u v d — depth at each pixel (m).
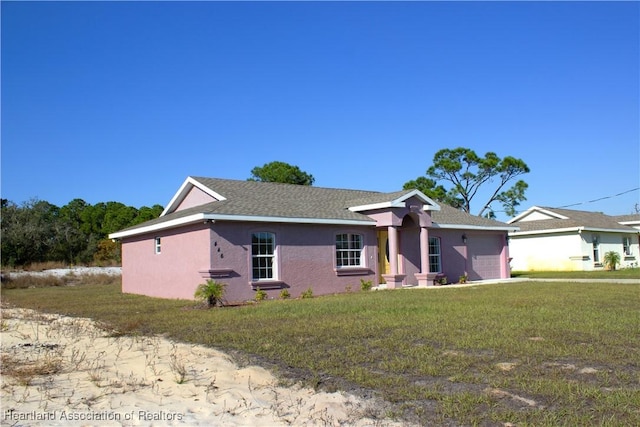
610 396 5.83
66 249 45.38
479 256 27.70
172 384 7.15
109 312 15.39
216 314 13.92
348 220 21.27
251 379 7.22
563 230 36.72
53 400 6.58
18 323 13.52
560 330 9.73
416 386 6.53
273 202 21.17
